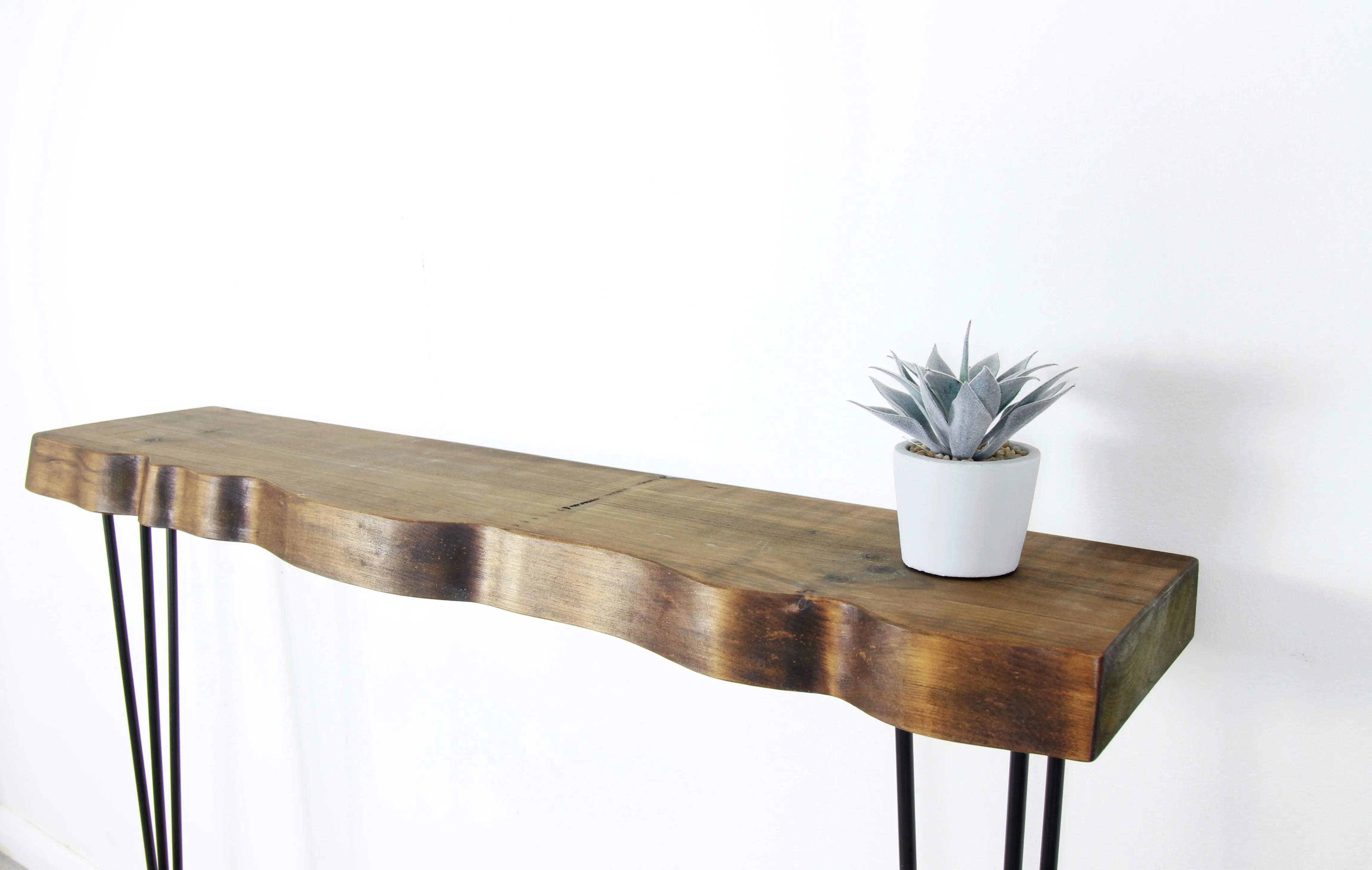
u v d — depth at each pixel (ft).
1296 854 2.44
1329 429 2.27
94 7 4.64
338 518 2.75
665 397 3.27
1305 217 2.23
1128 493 2.53
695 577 2.20
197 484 3.15
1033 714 1.80
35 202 5.15
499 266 3.57
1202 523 2.44
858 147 2.79
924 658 1.88
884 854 3.13
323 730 4.55
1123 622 1.93
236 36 4.13
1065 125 2.49
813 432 2.99
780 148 2.92
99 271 4.91
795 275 2.96
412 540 2.63
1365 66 2.13
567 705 3.77
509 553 2.56
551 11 3.30
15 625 5.96
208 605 4.89
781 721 3.27
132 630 5.28
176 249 4.54
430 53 3.60
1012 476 2.15
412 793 4.31
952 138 2.64
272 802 4.85
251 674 4.78
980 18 2.56
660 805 3.60
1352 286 2.20
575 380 3.47
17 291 5.38
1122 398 2.51
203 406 4.58
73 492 3.56
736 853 3.45
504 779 4.01
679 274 3.18
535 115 3.39
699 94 3.05
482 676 3.98
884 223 2.78
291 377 4.25
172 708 4.13
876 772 3.10
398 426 3.96
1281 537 2.35
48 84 4.92
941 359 2.34
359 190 3.88
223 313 4.43
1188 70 2.32
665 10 3.07
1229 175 2.31
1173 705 2.56
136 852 5.61
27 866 6.18
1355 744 2.33
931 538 2.20
